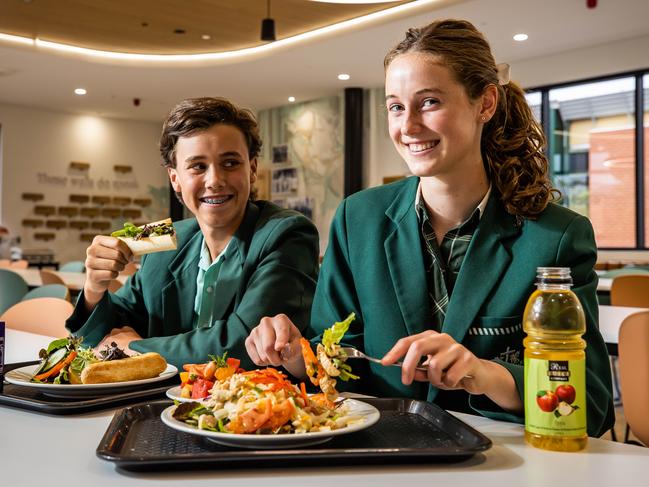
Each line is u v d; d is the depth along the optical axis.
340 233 1.62
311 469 0.91
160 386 1.44
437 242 1.49
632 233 8.92
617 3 7.06
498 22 7.66
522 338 1.36
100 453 0.90
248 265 1.89
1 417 1.23
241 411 0.97
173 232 1.84
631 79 8.75
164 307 1.96
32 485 0.85
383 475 0.88
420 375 1.10
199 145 1.86
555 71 9.09
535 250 1.35
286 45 8.90
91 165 13.79
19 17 8.19
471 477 0.87
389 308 1.49
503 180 1.41
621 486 0.83
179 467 0.90
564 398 0.99
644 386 1.72
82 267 7.86
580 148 9.23
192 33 8.74
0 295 5.02
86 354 1.41
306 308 1.87
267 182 12.89
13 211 12.84
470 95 1.31
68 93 11.59
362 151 11.11
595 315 1.30
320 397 1.16
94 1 7.64
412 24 7.72
